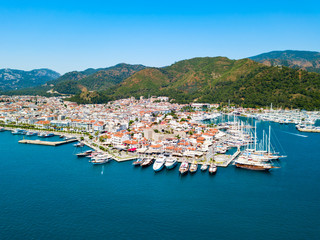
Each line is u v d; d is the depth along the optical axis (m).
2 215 135.75
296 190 168.88
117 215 135.62
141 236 117.56
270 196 159.88
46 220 130.50
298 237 118.12
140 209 142.12
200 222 129.75
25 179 187.38
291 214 138.25
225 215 136.88
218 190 168.50
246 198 156.88
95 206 145.38
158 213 138.00
